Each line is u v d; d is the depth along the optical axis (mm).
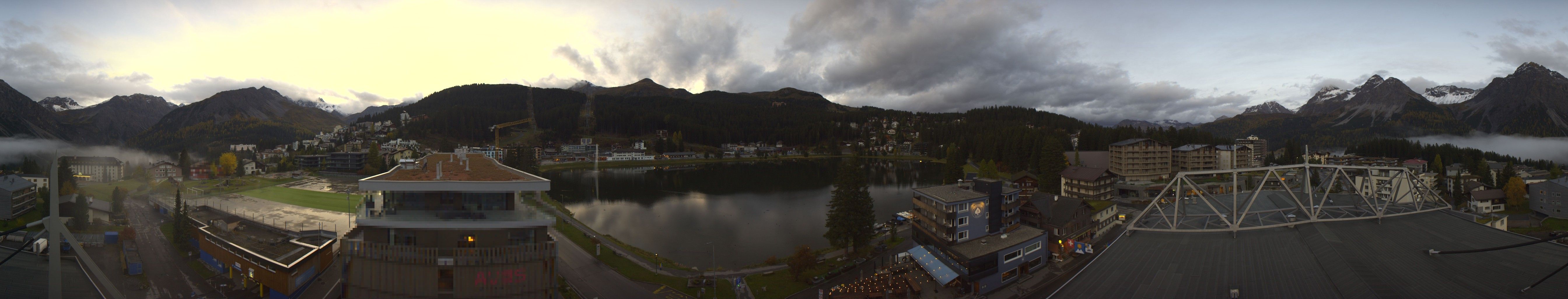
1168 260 53281
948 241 55719
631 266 58969
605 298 49188
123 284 53844
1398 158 182375
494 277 37094
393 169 46688
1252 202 60656
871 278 53938
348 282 37219
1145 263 53312
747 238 81250
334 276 55938
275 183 148000
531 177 41812
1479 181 116812
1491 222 75938
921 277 54250
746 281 54406
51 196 40844
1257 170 61531
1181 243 57219
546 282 38281
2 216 80875
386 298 36750
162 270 58719
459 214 37500
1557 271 43031
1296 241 54781
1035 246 56562
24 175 111250
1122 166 130000
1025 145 161750
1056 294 49219
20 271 53062
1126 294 47312
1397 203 71938
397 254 36750
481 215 37594
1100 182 109062
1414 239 55469
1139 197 112062
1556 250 50031
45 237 65750
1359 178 115125
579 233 73750
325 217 92062
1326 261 49375
